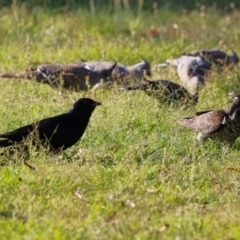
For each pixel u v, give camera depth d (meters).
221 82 35.34
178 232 19.28
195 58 36.84
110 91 33.09
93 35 45.97
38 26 47.09
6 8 50.69
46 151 24.86
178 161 24.86
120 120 28.06
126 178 23.38
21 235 18.91
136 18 51.72
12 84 33.31
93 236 18.81
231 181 23.70
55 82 33.66
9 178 22.94
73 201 21.58
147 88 31.05
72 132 25.31
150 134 27.23
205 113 27.48
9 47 42.81
